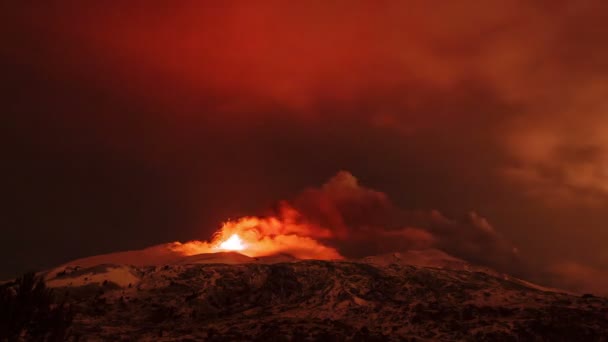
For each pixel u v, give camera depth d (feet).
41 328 194.18
